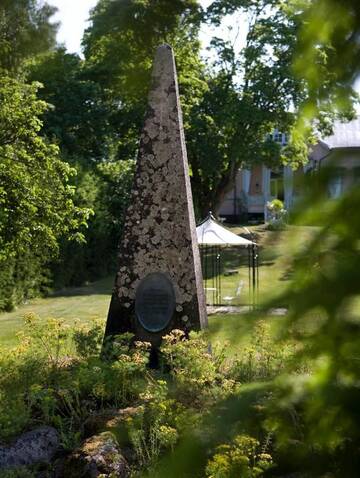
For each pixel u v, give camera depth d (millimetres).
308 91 1338
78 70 26984
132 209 8297
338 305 1045
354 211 1057
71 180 19969
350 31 1293
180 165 8234
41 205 11156
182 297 8125
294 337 1101
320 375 1202
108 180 23812
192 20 25609
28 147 11438
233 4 24984
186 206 8219
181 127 8383
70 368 7094
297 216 1081
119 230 23469
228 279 20078
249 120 24562
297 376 1257
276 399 1270
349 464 1174
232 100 26109
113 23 23781
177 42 26188
